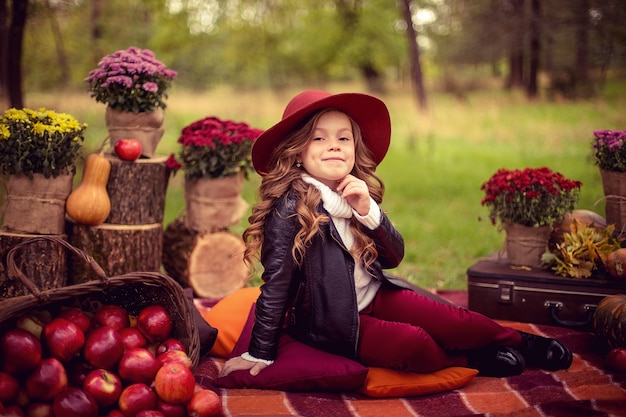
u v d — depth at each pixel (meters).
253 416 2.78
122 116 4.59
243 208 5.12
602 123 14.70
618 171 4.10
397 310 3.23
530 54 18.58
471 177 11.04
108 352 2.71
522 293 4.06
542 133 14.67
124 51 4.63
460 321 3.19
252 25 28.94
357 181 3.01
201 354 3.49
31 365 2.57
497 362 3.26
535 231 4.25
